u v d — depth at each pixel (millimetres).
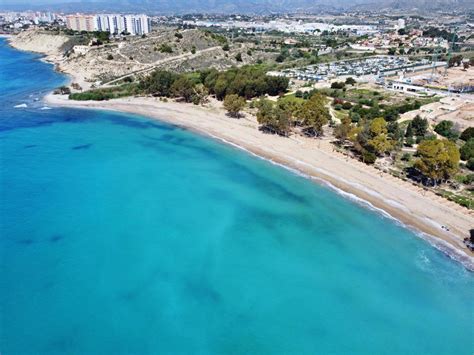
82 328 50062
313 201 79312
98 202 78875
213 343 48500
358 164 93375
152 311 52906
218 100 153625
